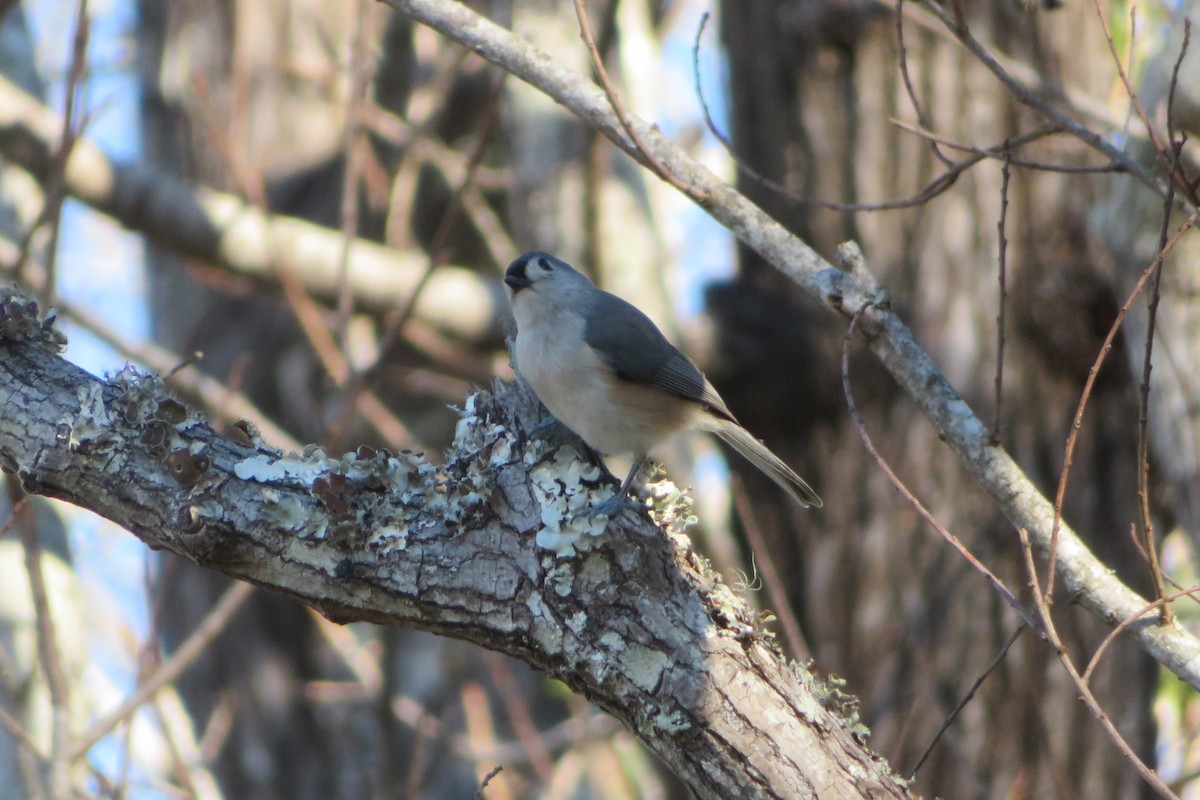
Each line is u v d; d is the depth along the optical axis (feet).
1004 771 31.53
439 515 18.33
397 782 40.11
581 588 17.76
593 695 17.95
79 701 33.96
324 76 48.83
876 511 33.88
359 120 34.58
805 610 34.68
